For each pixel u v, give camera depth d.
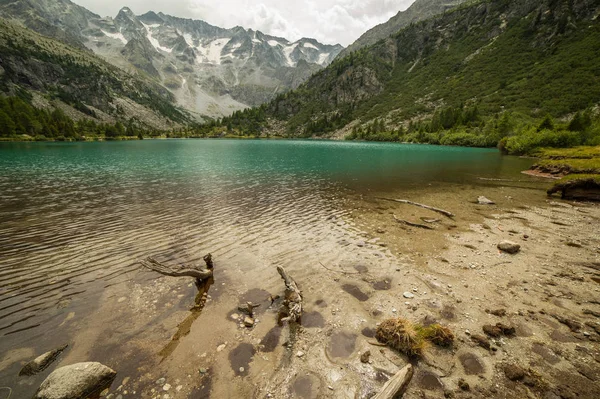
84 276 10.64
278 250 13.45
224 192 26.28
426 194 26.45
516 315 8.41
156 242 14.16
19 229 15.62
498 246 13.63
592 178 23.28
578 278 10.68
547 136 70.06
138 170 40.31
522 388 5.91
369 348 7.20
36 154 62.47
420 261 12.30
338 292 9.87
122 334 7.58
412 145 127.06
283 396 5.89
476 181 34.00
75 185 28.66
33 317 8.17
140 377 6.23
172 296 9.47
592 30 169.75
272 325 8.09
